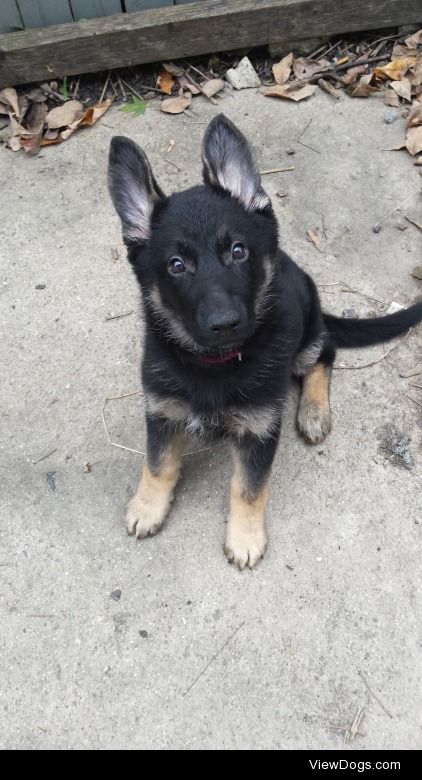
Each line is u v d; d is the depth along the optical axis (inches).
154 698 24.2
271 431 26.3
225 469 30.3
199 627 25.7
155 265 24.5
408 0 45.5
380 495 28.9
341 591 26.4
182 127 44.3
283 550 27.5
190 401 25.8
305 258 37.5
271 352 25.6
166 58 46.3
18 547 27.9
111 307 35.8
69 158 43.0
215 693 24.2
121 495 29.4
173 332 25.1
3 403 32.4
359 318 34.0
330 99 45.5
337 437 30.7
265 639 25.4
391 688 24.1
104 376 33.2
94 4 45.4
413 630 25.4
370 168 41.5
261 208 25.1
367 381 32.6
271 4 44.7
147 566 27.3
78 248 38.5
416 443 30.5
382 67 45.4
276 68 46.7
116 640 25.5
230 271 23.5
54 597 26.6
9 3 44.2
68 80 46.7
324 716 23.6
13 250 38.5
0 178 42.1
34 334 34.9
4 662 25.1
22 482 29.8
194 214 23.8
